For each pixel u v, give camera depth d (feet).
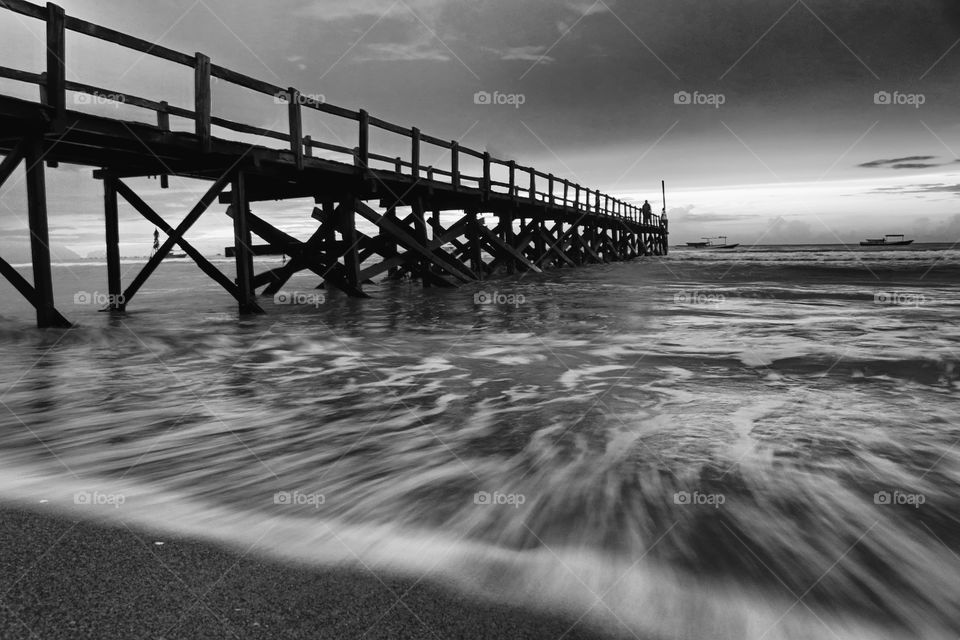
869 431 11.30
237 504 7.97
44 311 24.95
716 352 20.61
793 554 6.53
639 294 44.34
